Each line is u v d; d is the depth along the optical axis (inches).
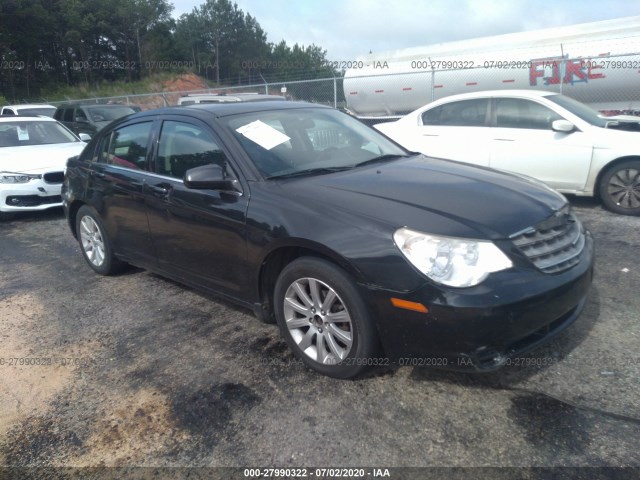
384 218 112.8
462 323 101.2
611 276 176.9
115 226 185.0
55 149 330.0
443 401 113.7
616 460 94.4
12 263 233.1
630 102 480.7
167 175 159.8
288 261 133.6
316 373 126.9
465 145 294.4
